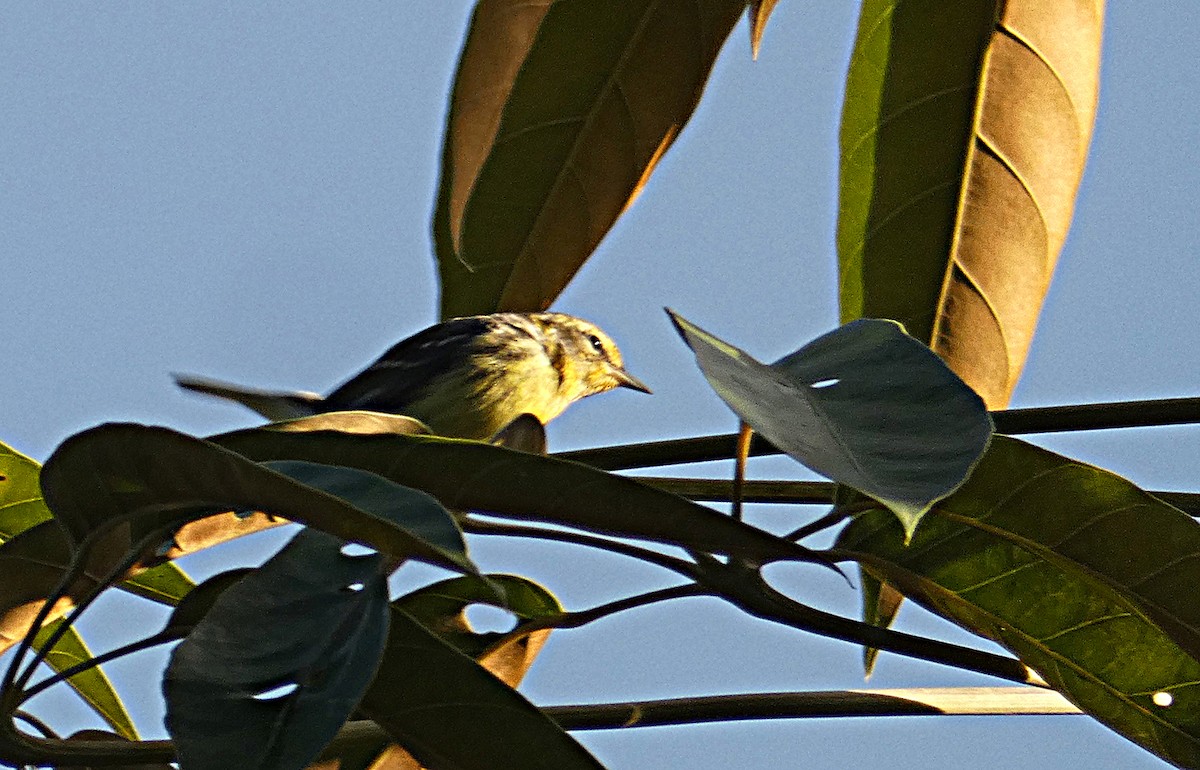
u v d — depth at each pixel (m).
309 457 3.86
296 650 3.46
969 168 6.39
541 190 6.42
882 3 6.39
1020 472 4.38
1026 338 6.47
